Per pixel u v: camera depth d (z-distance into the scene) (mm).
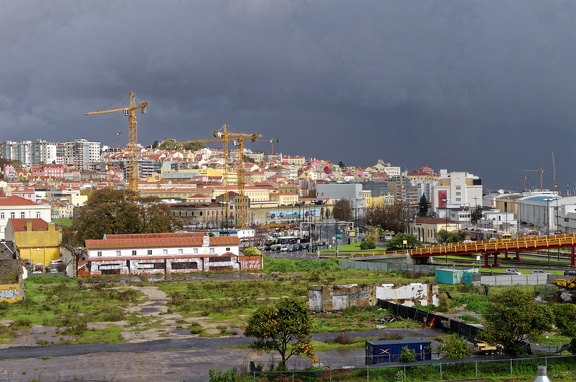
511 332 87188
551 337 100938
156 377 86250
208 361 93375
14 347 102250
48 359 95312
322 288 126812
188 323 118500
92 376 86938
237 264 196625
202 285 164500
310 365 88188
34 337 108688
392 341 90438
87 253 187500
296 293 149750
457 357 85562
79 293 153375
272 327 83625
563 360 84938
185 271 192875
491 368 83062
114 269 187875
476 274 158250
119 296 147625
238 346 101250
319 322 116062
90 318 123062
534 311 87625
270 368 84188
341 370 82062
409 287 130375
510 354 88125
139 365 91938
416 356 87938
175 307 134750
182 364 92188
